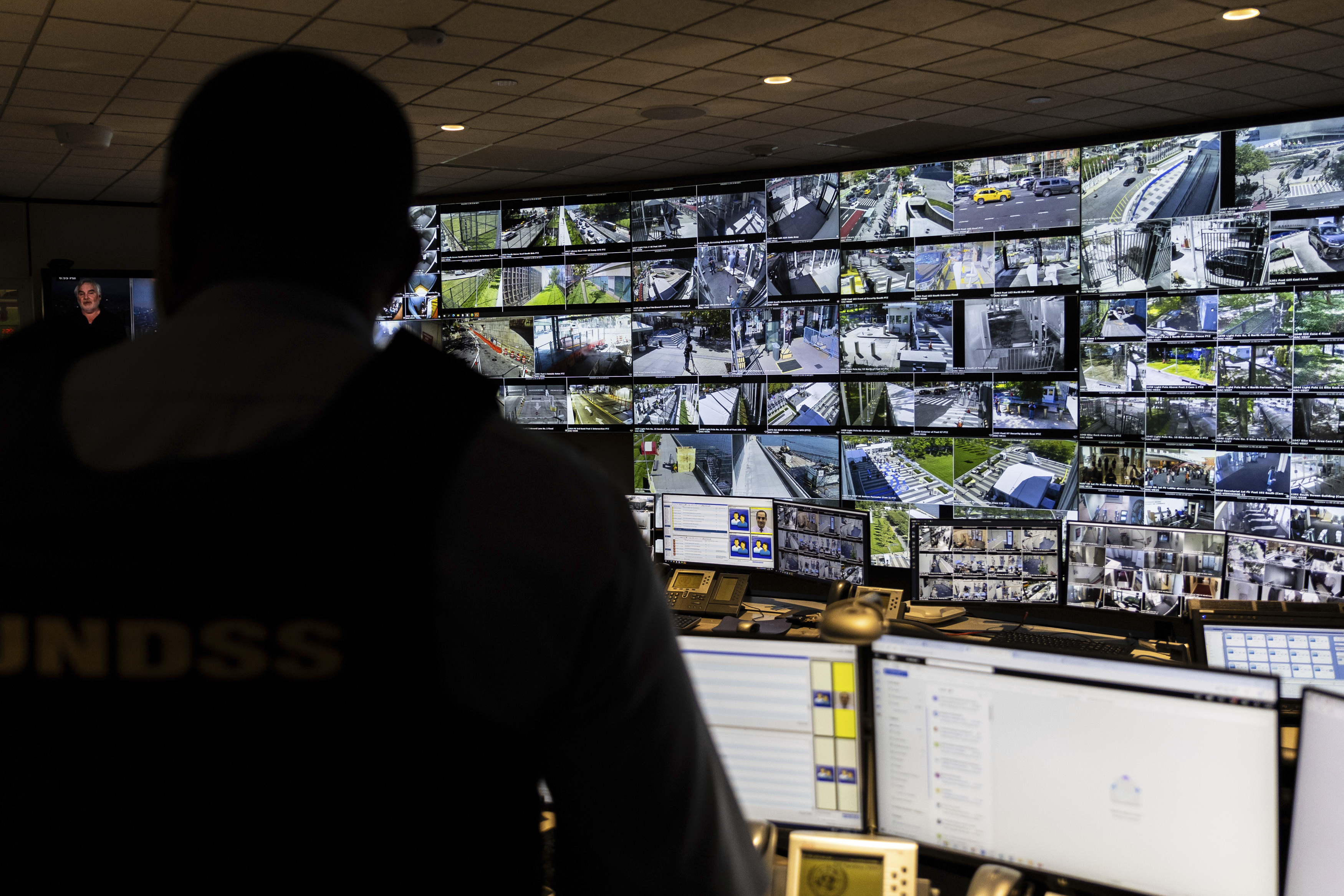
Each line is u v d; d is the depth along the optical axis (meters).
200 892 0.48
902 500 6.60
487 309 7.61
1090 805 1.76
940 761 1.91
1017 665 1.82
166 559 0.48
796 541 3.79
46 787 0.49
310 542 0.48
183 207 0.59
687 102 5.29
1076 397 6.09
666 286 7.17
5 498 0.51
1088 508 6.08
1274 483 5.55
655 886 0.57
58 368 0.57
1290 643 2.47
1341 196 5.32
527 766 0.54
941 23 4.06
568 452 0.57
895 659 1.95
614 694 0.55
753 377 6.99
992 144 6.35
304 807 0.48
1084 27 4.12
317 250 0.57
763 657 2.05
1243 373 5.61
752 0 3.77
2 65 4.46
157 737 0.48
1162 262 5.80
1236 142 5.58
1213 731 1.66
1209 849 1.67
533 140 6.16
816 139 6.18
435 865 0.50
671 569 4.06
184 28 3.98
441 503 0.50
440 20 3.95
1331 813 1.56
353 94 0.59
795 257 6.82
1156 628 3.26
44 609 0.49
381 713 0.48
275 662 0.48
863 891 1.82
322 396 0.53
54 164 6.59
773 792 2.06
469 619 0.49
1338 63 4.66
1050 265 6.11
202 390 0.53
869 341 6.63
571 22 4.00
